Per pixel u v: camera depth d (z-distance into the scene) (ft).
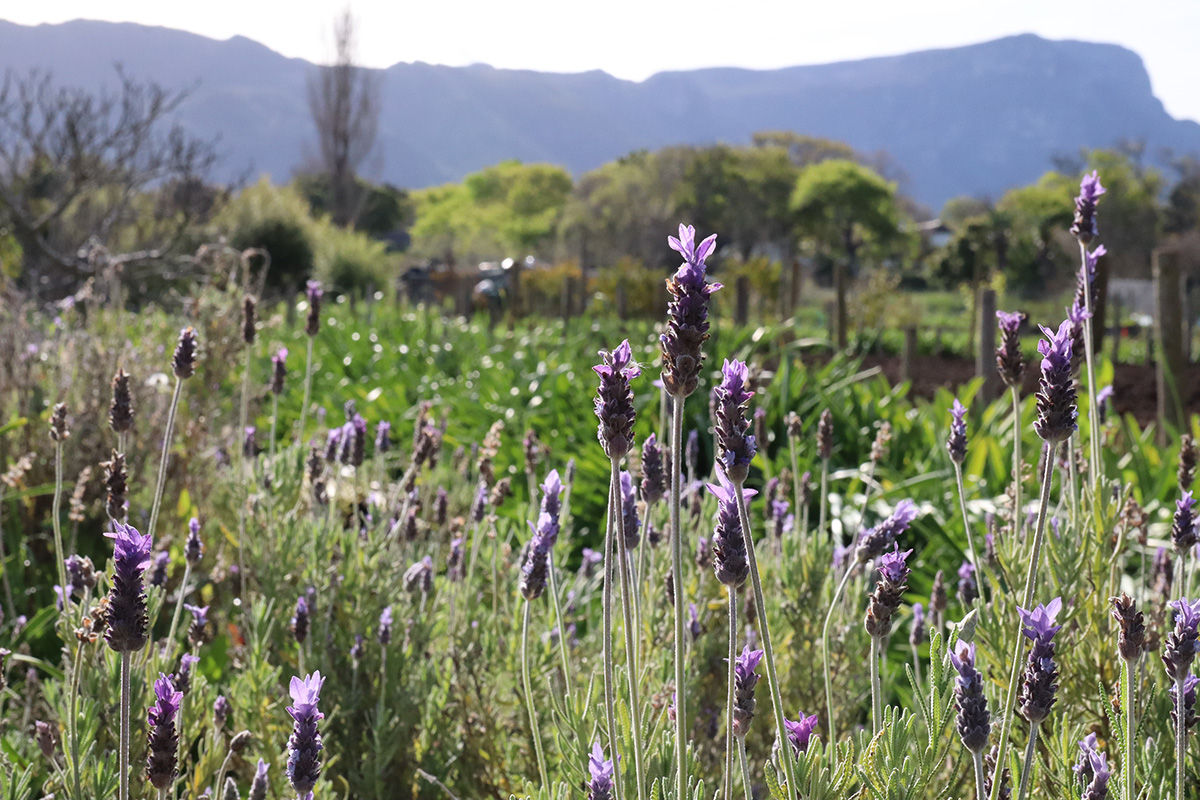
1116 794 5.06
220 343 16.34
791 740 4.77
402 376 31.48
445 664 9.02
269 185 82.33
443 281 120.26
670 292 4.12
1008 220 221.46
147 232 52.01
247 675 7.90
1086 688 6.65
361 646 8.70
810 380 23.79
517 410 24.95
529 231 323.78
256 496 10.78
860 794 4.78
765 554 10.36
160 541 12.10
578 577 11.09
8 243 29.73
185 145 48.98
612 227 251.60
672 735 5.58
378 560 9.40
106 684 6.93
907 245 297.33
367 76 188.96
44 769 7.73
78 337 16.72
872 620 4.82
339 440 11.24
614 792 4.73
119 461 7.00
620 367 4.39
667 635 8.11
